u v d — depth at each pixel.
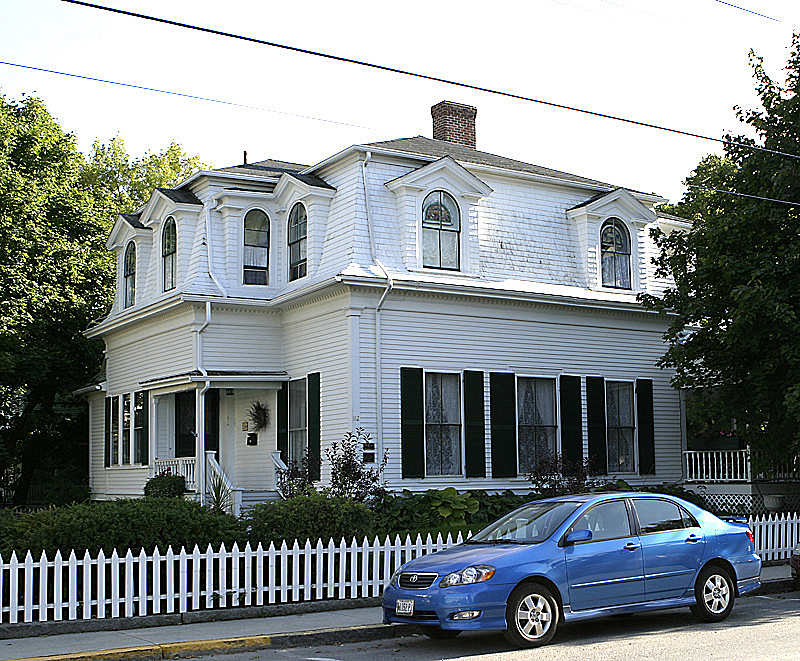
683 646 10.95
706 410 21.67
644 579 12.23
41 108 35.53
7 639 11.77
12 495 36.62
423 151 24.48
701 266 20.78
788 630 12.02
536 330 23.86
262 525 14.76
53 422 35.28
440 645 11.89
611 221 25.89
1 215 30.03
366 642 12.38
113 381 29.30
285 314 24.16
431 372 22.09
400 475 21.28
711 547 12.95
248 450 24.84
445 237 23.02
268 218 24.94
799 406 18.19
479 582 11.14
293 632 12.19
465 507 20.11
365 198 22.38
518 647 11.21
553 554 11.63
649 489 24.50
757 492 24.59
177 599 13.38
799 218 19.84
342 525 14.98
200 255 24.30
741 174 20.73
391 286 21.30
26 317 30.75
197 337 23.41
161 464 24.91
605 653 10.59
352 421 20.84
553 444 23.86
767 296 18.72
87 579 12.48
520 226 24.47
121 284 29.14
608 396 25.14
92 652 10.87
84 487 31.53
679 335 23.67
